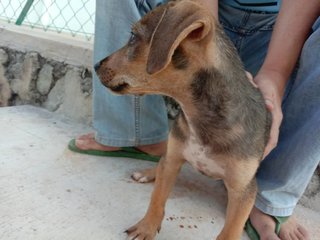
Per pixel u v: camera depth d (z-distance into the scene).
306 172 0.43
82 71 0.69
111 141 0.55
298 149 0.43
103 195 0.47
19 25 0.86
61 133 0.63
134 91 0.36
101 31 0.52
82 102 0.69
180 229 0.43
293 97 0.44
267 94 0.42
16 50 0.77
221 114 0.36
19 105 0.75
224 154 0.37
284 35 0.46
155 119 0.56
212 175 0.40
